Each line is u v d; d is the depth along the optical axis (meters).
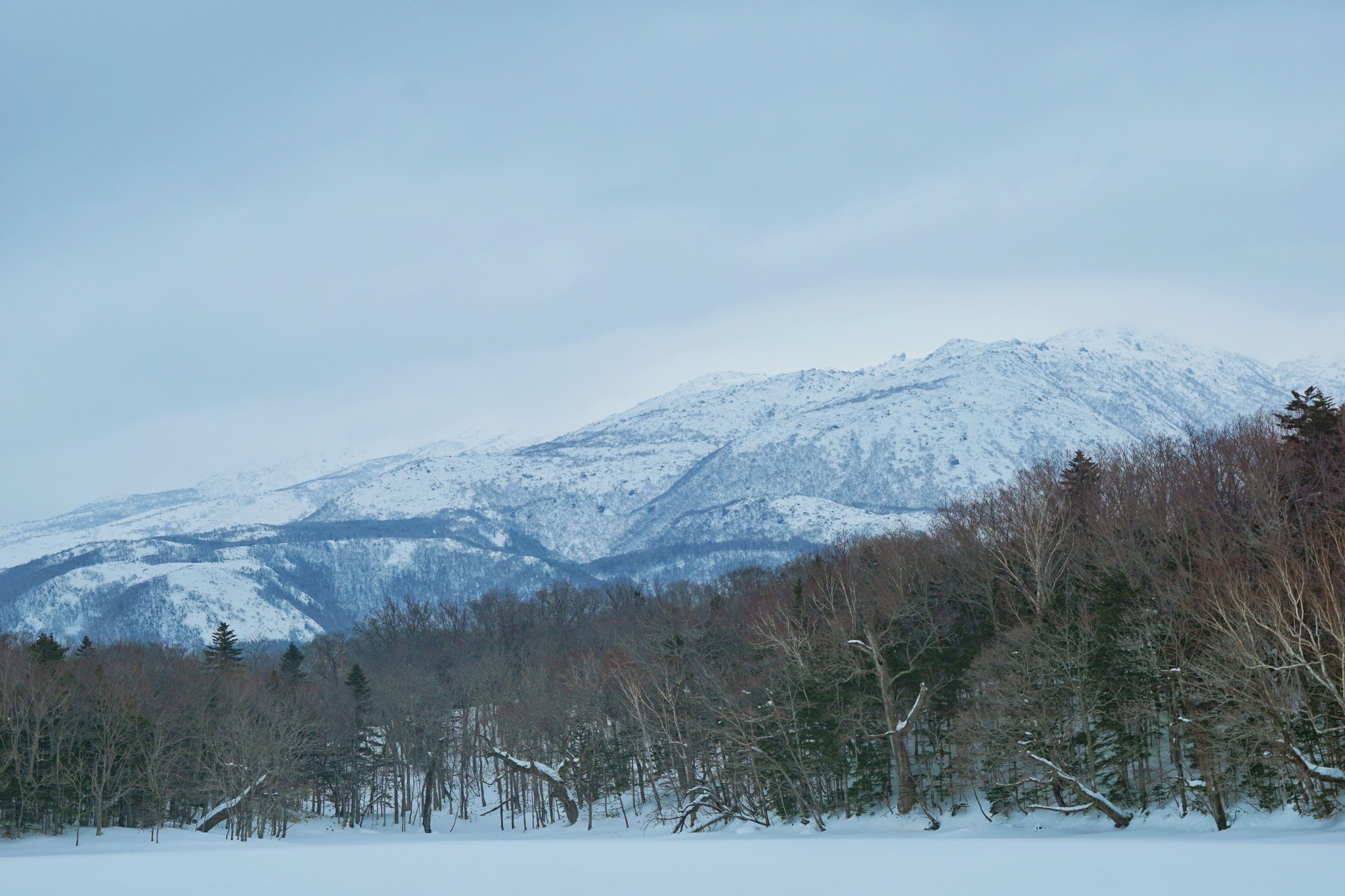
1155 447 135.25
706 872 61.16
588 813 129.38
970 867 57.25
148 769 131.00
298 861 82.88
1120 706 82.56
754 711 100.94
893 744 94.69
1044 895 44.62
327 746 154.62
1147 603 82.19
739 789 108.06
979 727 88.44
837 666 97.38
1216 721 71.44
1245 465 93.62
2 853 110.00
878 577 113.00
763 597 136.38
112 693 133.88
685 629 124.00
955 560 111.44
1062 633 84.69
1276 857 54.28
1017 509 105.00
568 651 186.62
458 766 174.75
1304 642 64.31
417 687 157.00
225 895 58.94
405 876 65.88
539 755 141.75
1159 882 47.06
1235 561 75.06
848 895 48.22
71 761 129.75
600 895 52.12
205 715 139.75
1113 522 96.38
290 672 195.88
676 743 106.75
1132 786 88.31
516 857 79.25
